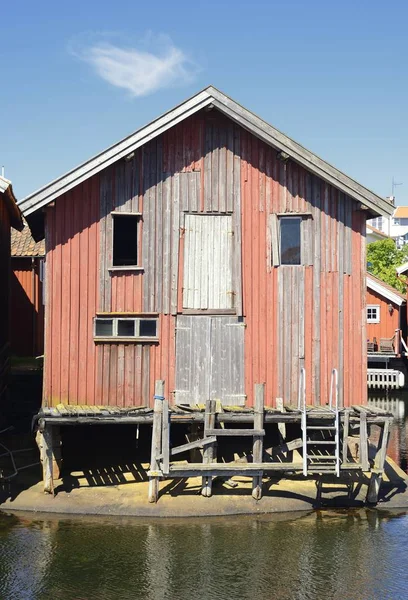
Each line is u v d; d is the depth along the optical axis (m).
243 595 9.05
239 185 14.20
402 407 25.77
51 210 13.76
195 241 14.12
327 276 14.28
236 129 14.23
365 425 12.62
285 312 14.19
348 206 14.38
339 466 12.48
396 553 10.53
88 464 14.49
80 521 11.73
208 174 14.16
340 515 12.33
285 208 14.25
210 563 10.05
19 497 12.57
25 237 25.41
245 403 14.04
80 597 8.91
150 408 13.55
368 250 44.44
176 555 10.34
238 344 14.10
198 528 11.52
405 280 34.59
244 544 10.83
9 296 20.66
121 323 13.97
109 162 13.52
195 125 14.16
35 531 11.23
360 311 14.34
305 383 13.88
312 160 13.91
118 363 13.91
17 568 9.77
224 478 13.55
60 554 10.29
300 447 14.12
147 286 13.99
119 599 8.88
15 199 17.55
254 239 14.21
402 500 13.09
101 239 13.90
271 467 12.45
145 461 14.77
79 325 13.80
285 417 12.91
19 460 14.77
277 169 14.27
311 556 10.38
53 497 12.55
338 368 14.20
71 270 13.80
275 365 14.12
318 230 14.30
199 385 13.98
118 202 13.95
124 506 12.25
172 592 9.09
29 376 19.42
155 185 14.06
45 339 13.69
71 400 13.75
